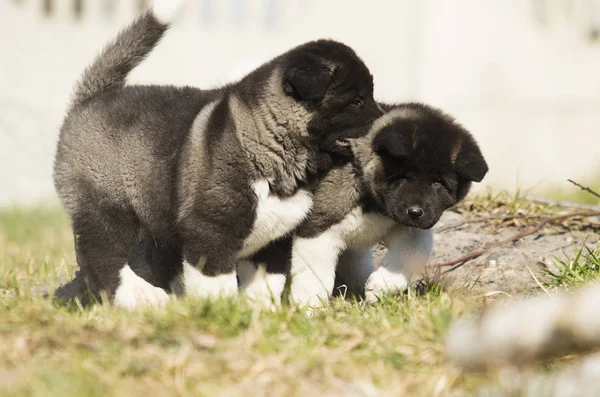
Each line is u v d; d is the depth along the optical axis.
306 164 9.28
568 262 9.80
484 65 23.69
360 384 6.43
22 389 6.15
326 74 8.97
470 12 23.34
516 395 6.05
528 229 11.40
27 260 12.87
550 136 24.23
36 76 22.44
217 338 7.19
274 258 9.70
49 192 22.27
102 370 6.54
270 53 22.75
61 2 22.44
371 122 9.52
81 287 10.63
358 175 9.59
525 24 24.09
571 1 24.72
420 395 6.36
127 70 10.28
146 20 10.30
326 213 9.62
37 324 7.39
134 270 10.55
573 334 5.92
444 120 9.86
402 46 22.98
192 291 8.84
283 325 7.50
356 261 10.55
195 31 22.59
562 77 24.48
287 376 6.54
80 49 22.47
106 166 9.60
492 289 10.06
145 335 7.14
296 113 9.02
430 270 10.45
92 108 9.87
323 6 22.84
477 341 6.34
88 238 9.85
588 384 6.12
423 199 9.33
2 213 19.03
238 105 9.00
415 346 7.11
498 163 23.62
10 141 22.20
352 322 7.70
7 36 22.30
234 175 8.84
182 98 9.70
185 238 9.07
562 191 18.69
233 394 6.23
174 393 6.28
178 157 9.22
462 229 11.85
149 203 9.48
